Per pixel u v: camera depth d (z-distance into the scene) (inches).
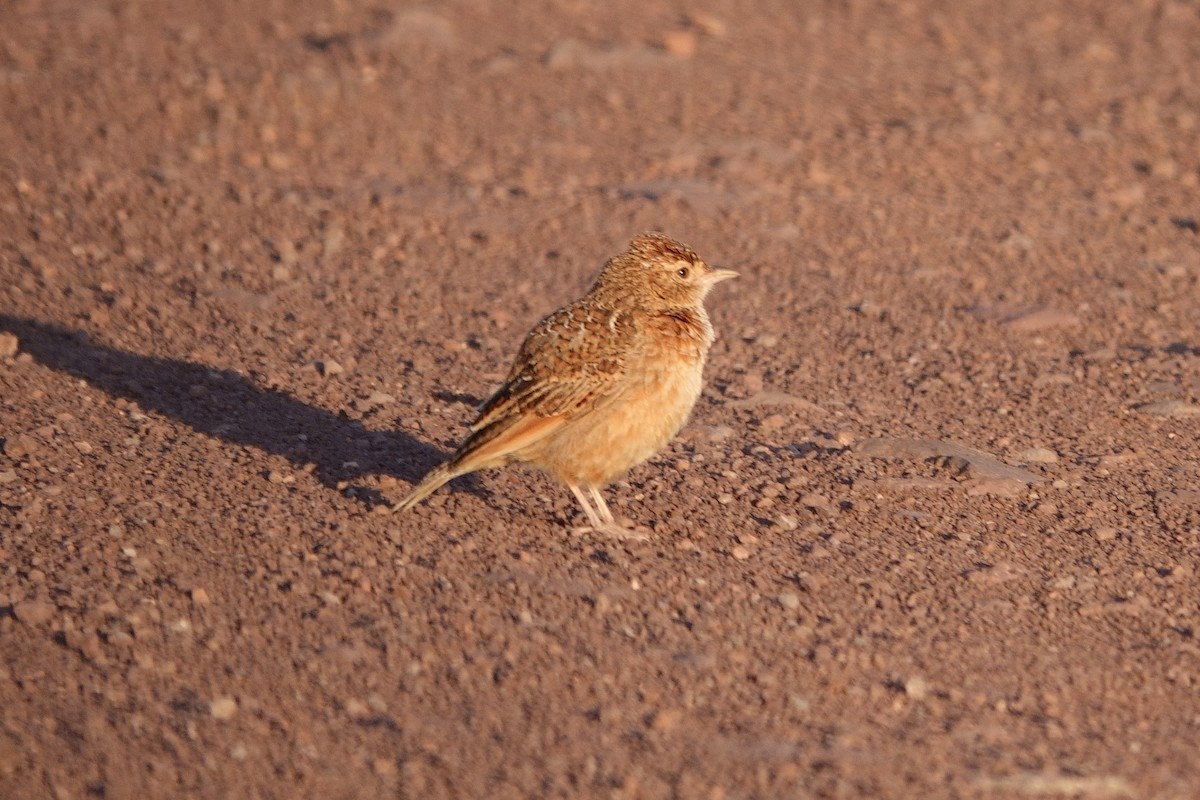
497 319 936.9
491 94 1373.0
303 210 1095.0
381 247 1042.7
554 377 633.0
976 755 509.7
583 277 1012.5
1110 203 1160.2
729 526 675.4
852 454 758.5
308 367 842.2
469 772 496.1
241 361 847.1
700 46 1546.5
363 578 609.0
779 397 829.8
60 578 600.4
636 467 738.2
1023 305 969.5
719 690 544.4
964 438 783.1
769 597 611.5
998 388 850.8
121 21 1534.2
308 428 762.8
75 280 944.9
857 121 1338.6
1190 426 802.2
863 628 590.2
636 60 1483.8
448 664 555.8
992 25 1651.1
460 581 613.0
